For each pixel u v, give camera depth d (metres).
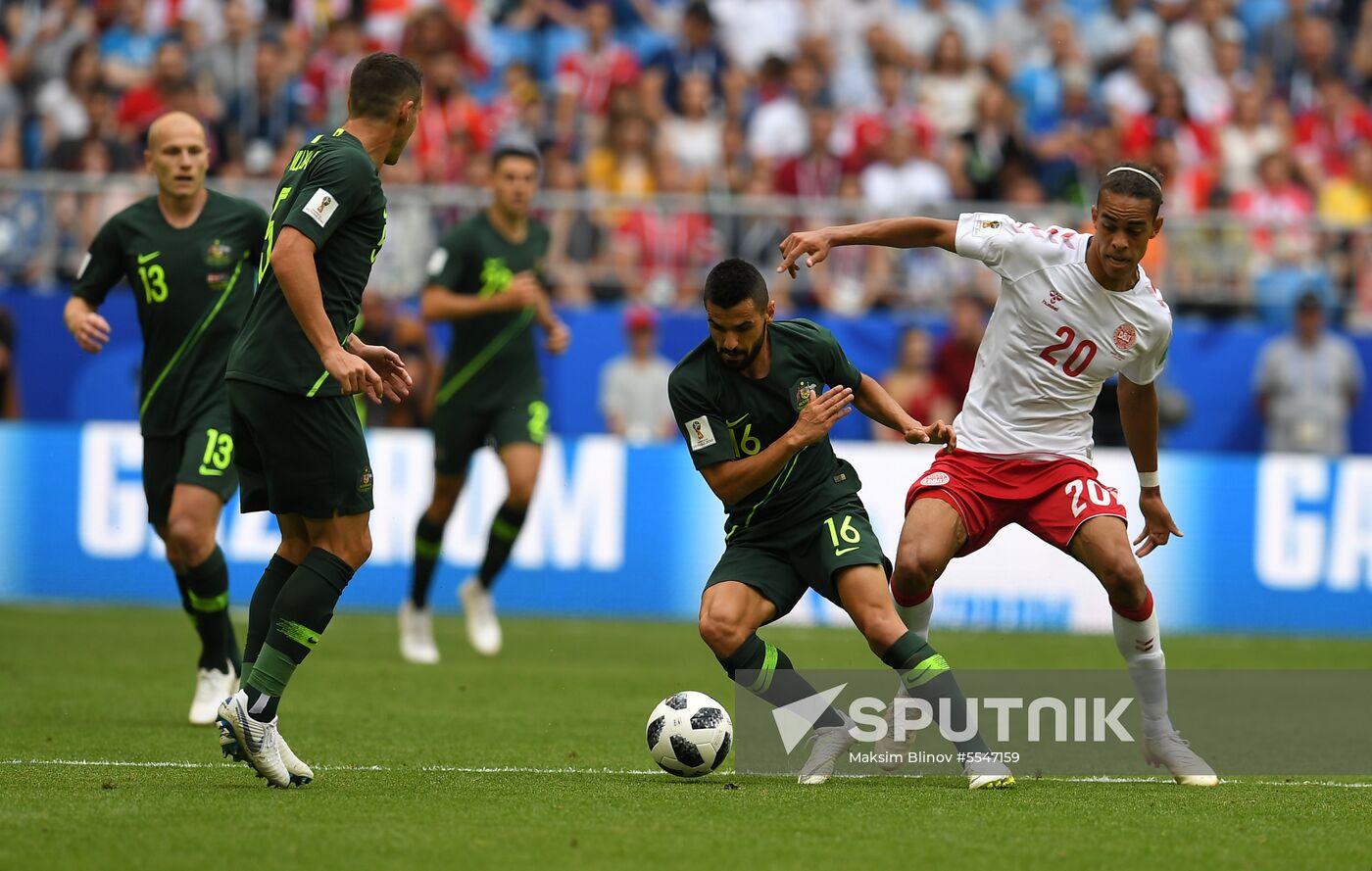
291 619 18.33
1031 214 50.75
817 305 49.56
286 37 58.31
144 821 16.39
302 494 18.58
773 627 44.47
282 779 18.48
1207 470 45.59
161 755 21.45
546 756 22.33
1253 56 65.62
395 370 19.61
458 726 25.31
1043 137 62.09
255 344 18.47
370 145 18.91
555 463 45.06
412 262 47.81
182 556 24.67
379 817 16.86
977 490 21.50
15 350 47.38
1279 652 40.50
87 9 59.47
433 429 35.56
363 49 57.38
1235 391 49.34
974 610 44.69
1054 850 15.86
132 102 54.66
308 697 28.50
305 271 17.64
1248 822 17.78
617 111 55.75
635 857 15.12
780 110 59.28
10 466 44.59
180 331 25.47
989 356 21.75
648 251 49.53
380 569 45.16
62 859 14.64
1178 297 49.84
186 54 56.28
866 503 44.56
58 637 37.06
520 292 34.22
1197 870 15.18
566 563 45.06
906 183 55.47
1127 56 62.50
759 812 17.64
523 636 40.59
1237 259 49.91
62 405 47.50
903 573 20.67
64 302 47.50
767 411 20.52
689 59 59.91
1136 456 22.20
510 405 35.66
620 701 29.00
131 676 30.80
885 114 58.31
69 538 44.59
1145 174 20.05
